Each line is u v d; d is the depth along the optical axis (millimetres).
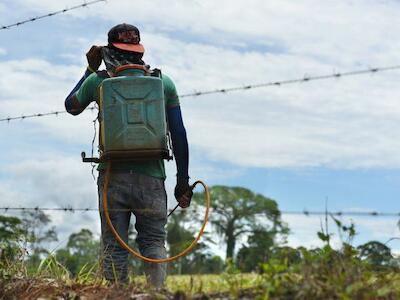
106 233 8609
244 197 79938
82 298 7801
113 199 8547
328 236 7125
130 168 8523
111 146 8281
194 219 37688
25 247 9367
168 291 7559
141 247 8664
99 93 8484
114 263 8508
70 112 8906
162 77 8656
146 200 8547
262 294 6875
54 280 8766
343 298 6488
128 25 8773
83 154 8688
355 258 7176
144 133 8281
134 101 8289
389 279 7062
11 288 8320
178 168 8719
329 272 6859
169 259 8367
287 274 7012
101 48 8750
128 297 7535
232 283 7145
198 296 7113
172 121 8695
